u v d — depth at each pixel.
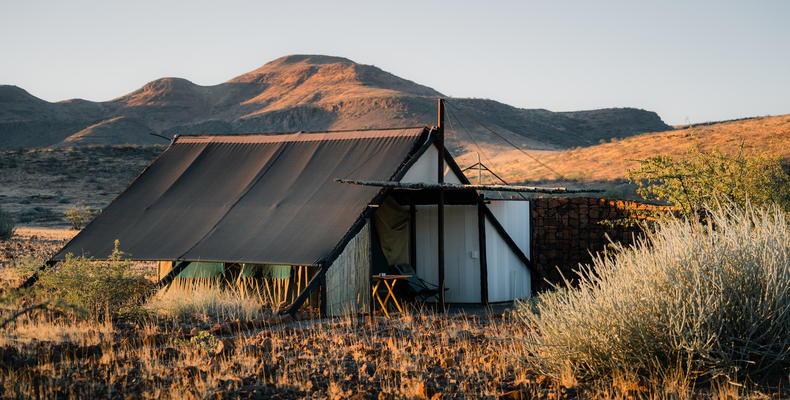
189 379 6.93
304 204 14.58
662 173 14.20
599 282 7.38
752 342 6.51
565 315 7.40
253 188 15.84
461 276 16.34
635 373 6.75
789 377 6.40
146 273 13.59
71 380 6.85
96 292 11.09
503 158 115.50
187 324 10.83
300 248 13.03
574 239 17.16
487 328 10.56
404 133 15.96
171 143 18.62
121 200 16.53
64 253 14.70
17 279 14.45
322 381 7.04
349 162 15.69
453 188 14.07
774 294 6.60
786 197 13.55
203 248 13.92
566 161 69.12
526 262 17.02
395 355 8.22
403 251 16.20
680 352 6.64
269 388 6.73
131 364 7.68
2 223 29.14
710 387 6.48
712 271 6.73
